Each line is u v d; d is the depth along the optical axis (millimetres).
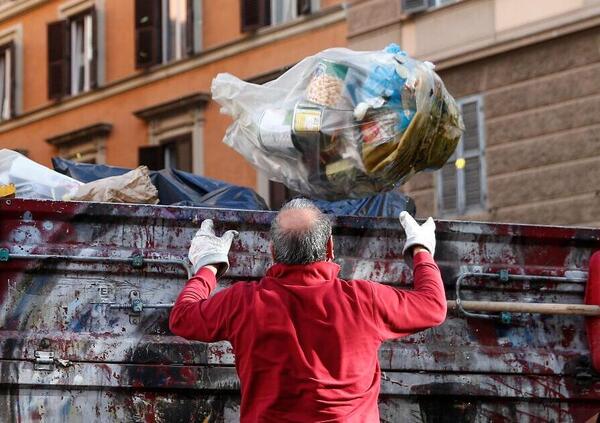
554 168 25531
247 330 6164
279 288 6227
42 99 42469
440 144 9281
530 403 8375
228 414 7738
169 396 7668
